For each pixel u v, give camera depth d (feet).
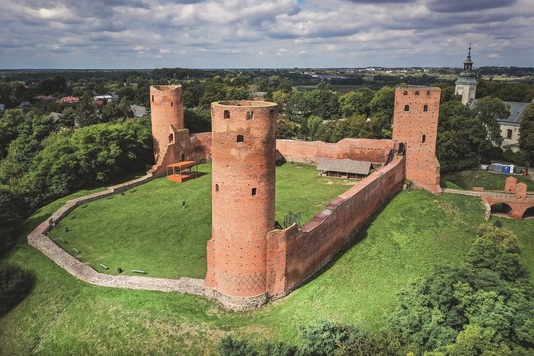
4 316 126.31
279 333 99.96
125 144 225.56
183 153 234.99
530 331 84.17
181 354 98.07
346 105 387.34
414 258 139.23
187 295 116.47
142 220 168.04
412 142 197.06
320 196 184.34
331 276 124.26
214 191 108.99
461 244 152.56
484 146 266.98
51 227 163.73
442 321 94.12
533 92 369.30
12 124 286.46
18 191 185.57
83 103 442.50
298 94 464.65
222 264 110.42
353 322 102.01
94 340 106.73
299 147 245.04
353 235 151.84
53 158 205.05
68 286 127.03
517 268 120.57
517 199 185.37
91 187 211.00
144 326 106.01
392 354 82.12
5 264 142.41
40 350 110.83
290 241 112.68
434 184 196.03
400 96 194.70
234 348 83.46
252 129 101.91
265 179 105.81
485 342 82.58
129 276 125.29
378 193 172.04
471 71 357.41
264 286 111.55
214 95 467.93
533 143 256.73
